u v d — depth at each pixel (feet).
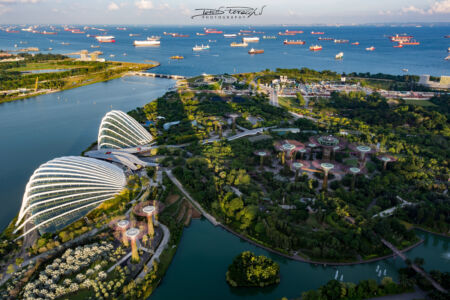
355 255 606.14
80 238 631.97
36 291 499.10
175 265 595.47
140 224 627.46
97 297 496.64
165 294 533.55
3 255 595.47
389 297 511.40
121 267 567.18
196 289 546.26
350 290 511.40
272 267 555.69
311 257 601.62
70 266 549.13
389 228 655.35
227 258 615.57
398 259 605.31
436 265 595.88
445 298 487.61
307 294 504.43
